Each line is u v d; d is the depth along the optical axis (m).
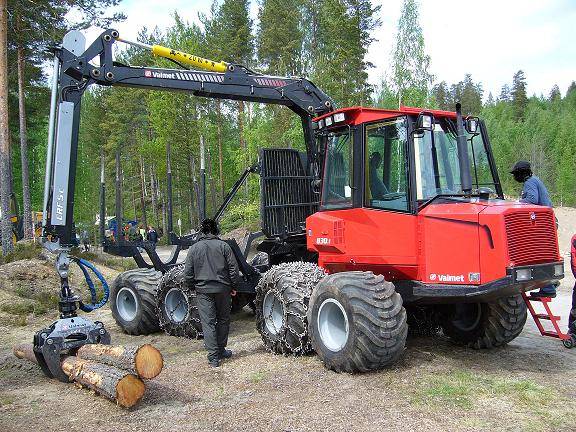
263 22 33.97
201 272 6.38
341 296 5.59
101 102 45.94
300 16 34.03
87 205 35.88
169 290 8.09
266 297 6.84
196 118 34.16
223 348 6.54
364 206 6.11
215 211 10.19
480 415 4.48
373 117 6.08
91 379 5.11
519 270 4.97
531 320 8.55
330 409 4.67
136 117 42.38
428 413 4.53
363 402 4.81
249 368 6.07
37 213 28.52
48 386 5.70
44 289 11.89
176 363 6.43
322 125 6.76
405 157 5.74
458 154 5.52
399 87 29.92
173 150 34.56
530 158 61.59
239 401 4.98
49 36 21.14
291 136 25.05
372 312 5.41
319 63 28.62
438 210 5.51
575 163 61.19
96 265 16.67
